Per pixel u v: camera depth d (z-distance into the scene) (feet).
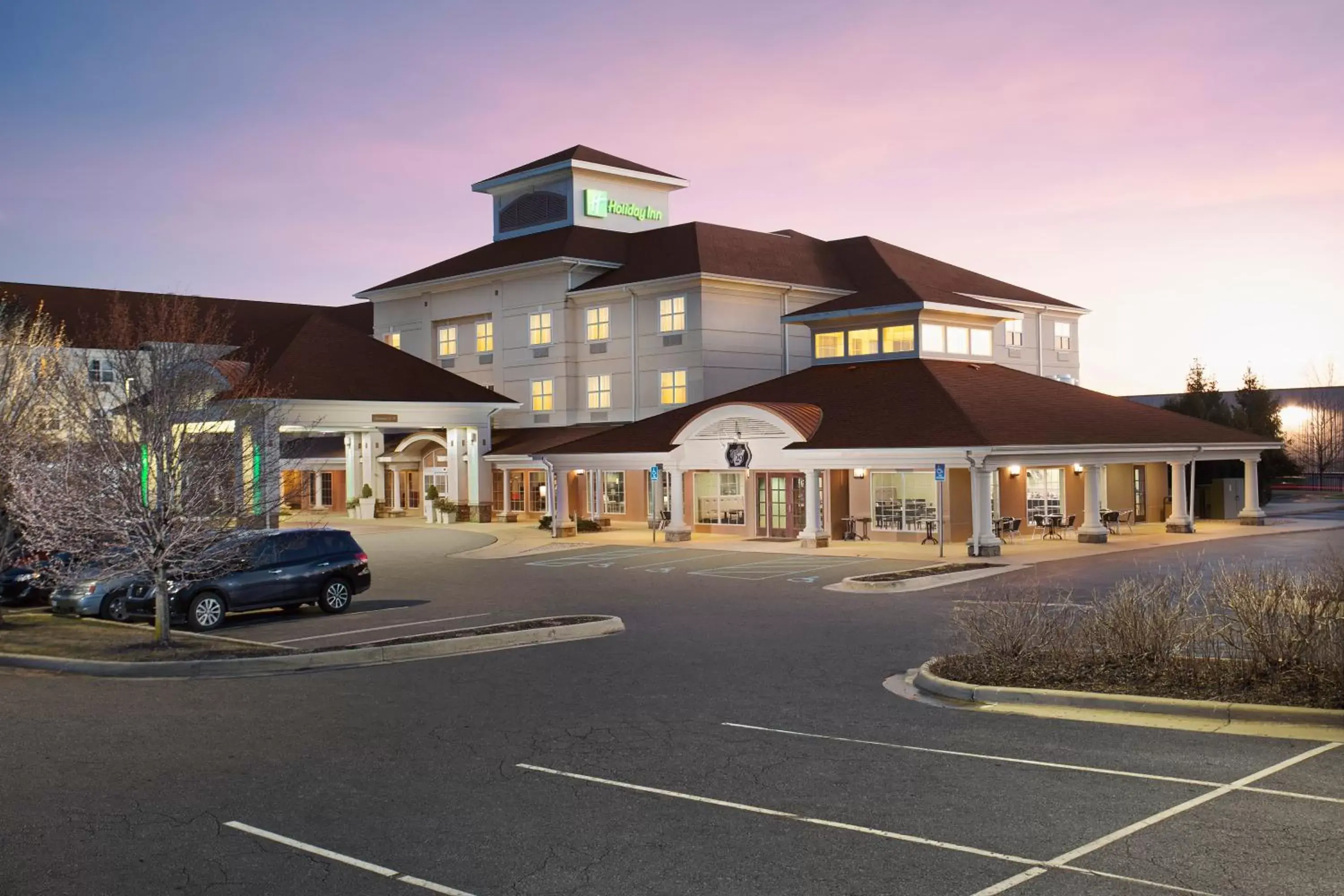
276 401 106.11
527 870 25.63
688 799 30.76
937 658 49.67
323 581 75.41
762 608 72.23
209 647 59.88
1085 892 23.27
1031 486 126.62
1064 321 197.26
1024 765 33.19
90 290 177.58
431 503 169.48
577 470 146.82
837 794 30.73
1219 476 158.40
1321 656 41.09
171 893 24.79
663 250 164.66
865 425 116.88
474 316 184.03
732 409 123.85
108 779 34.40
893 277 169.07
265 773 34.76
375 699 46.19
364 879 25.44
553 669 52.29
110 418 63.77
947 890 23.65
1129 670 44.21
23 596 88.79
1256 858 24.85
